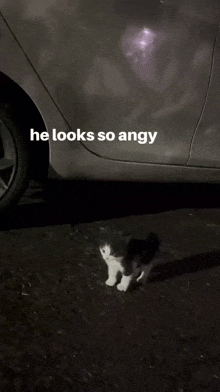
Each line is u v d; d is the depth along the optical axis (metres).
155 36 3.38
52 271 3.28
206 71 3.46
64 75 3.38
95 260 3.46
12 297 2.97
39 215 4.04
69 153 3.56
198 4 3.44
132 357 2.55
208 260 3.60
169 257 3.59
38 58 3.35
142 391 2.34
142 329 2.79
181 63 3.43
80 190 4.59
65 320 2.81
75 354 2.54
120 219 4.12
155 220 4.18
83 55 3.36
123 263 2.98
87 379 2.38
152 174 3.70
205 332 2.81
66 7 3.31
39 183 4.61
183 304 3.05
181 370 2.50
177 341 2.71
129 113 3.48
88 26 3.33
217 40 3.45
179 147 3.61
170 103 3.48
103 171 3.65
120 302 3.02
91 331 2.73
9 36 3.33
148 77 3.42
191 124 3.56
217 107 3.54
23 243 3.60
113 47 3.36
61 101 3.44
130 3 3.35
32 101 3.55
